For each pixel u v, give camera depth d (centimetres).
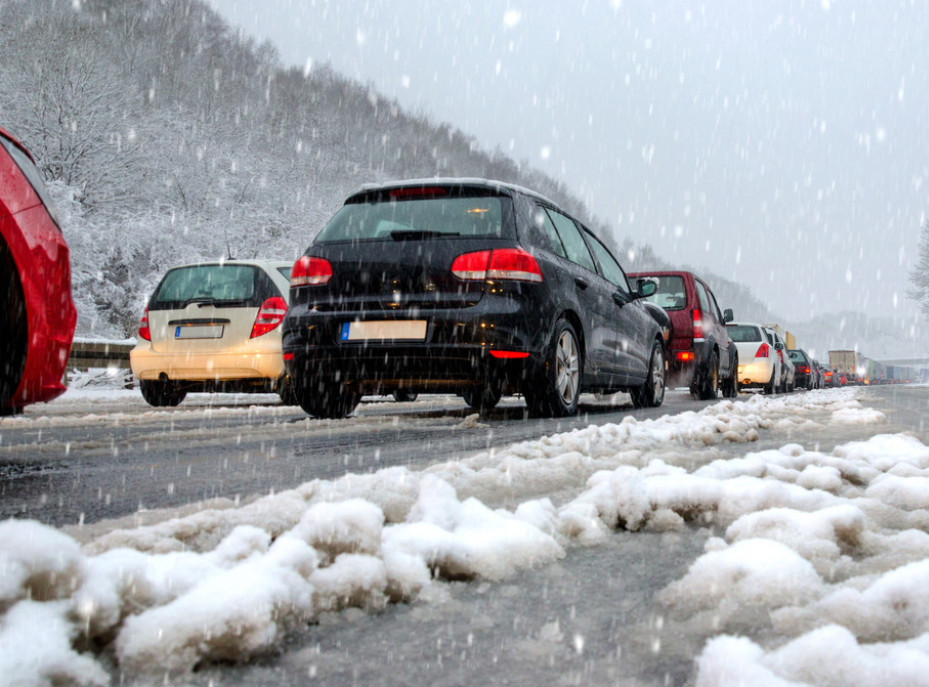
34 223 281
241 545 115
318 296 493
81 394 999
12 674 67
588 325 566
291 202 2759
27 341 274
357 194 515
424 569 117
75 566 80
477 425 450
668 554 142
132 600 86
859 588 100
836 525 132
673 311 977
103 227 2302
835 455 286
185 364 700
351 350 478
